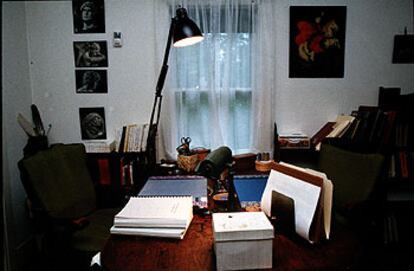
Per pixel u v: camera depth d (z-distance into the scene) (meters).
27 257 2.12
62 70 2.52
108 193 2.29
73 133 2.60
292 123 2.62
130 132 2.42
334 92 2.61
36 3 2.33
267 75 2.52
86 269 1.68
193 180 1.86
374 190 1.80
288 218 1.15
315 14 2.51
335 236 1.17
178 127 2.57
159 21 2.44
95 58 2.52
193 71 2.51
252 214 1.11
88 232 1.80
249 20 2.48
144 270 0.98
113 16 2.48
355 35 2.55
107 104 2.58
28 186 1.72
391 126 2.20
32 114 2.40
